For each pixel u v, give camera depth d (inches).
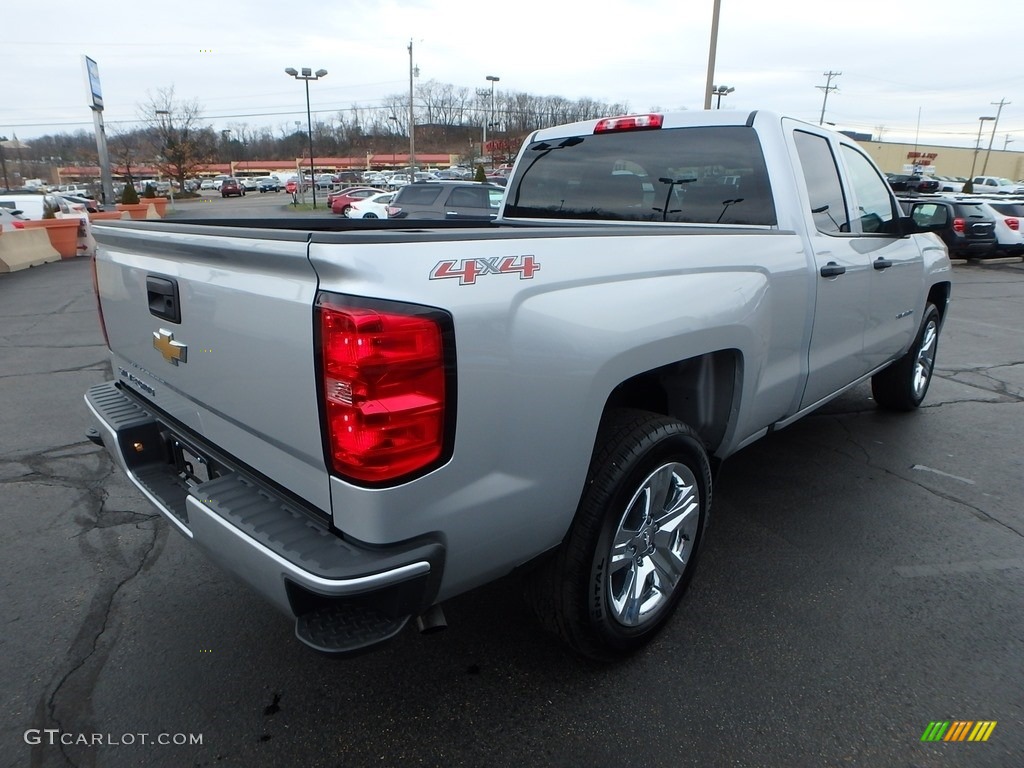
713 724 91.6
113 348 121.0
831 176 147.8
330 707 94.7
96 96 1119.6
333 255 67.0
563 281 82.2
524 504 81.1
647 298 92.3
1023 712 94.0
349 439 68.9
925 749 87.7
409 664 103.0
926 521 146.4
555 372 80.0
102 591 121.7
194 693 97.4
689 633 109.8
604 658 100.7
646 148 146.7
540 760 86.0
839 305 143.6
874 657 104.4
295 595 72.7
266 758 86.5
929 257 193.0
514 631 110.5
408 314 67.6
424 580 73.9
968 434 199.0
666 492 103.7
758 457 180.5
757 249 116.6
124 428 107.0
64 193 2228.1
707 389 114.7
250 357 79.3
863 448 187.5
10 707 94.7
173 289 92.0
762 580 124.0
